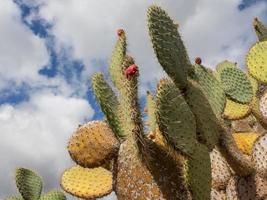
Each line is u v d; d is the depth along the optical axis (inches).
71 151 60.4
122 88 55.2
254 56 81.1
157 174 52.6
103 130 60.4
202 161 51.3
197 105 56.7
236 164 62.8
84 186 79.7
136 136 50.5
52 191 91.6
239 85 82.0
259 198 62.7
